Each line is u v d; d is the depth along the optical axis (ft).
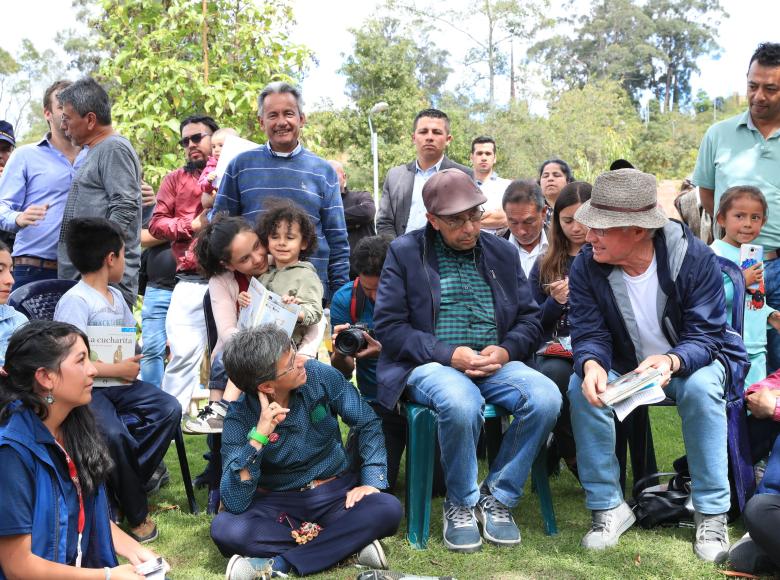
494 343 12.12
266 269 12.92
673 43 233.55
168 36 22.70
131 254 14.46
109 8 23.58
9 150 20.61
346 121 86.07
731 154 14.99
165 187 17.74
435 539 11.42
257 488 10.93
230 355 10.19
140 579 8.38
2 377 8.45
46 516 8.16
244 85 23.12
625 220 10.92
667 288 11.35
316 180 14.69
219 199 14.75
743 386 11.49
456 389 10.94
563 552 10.90
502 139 99.76
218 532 10.36
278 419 10.23
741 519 11.90
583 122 100.37
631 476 14.21
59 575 8.11
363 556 10.41
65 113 14.24
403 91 86.84
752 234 13.24
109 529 8.92
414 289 11.98
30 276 15.39
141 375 17.37
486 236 12.51
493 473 11.55
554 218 13.92
